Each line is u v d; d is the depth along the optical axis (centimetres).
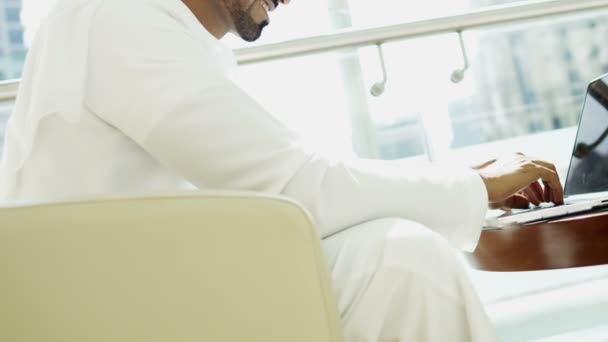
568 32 182
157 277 37
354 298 57
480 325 54
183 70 65
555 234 76
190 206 38
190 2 96
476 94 174
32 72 77
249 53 155
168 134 63
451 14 164
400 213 67
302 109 164
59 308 36
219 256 38
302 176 63
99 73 68
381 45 164
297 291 39
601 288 165
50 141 71
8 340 36
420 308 55
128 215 37
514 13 165
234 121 63
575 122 182
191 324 38
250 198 39
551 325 162
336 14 183
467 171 73
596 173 104
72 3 74
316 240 40
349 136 167
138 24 68
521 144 178
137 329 37
